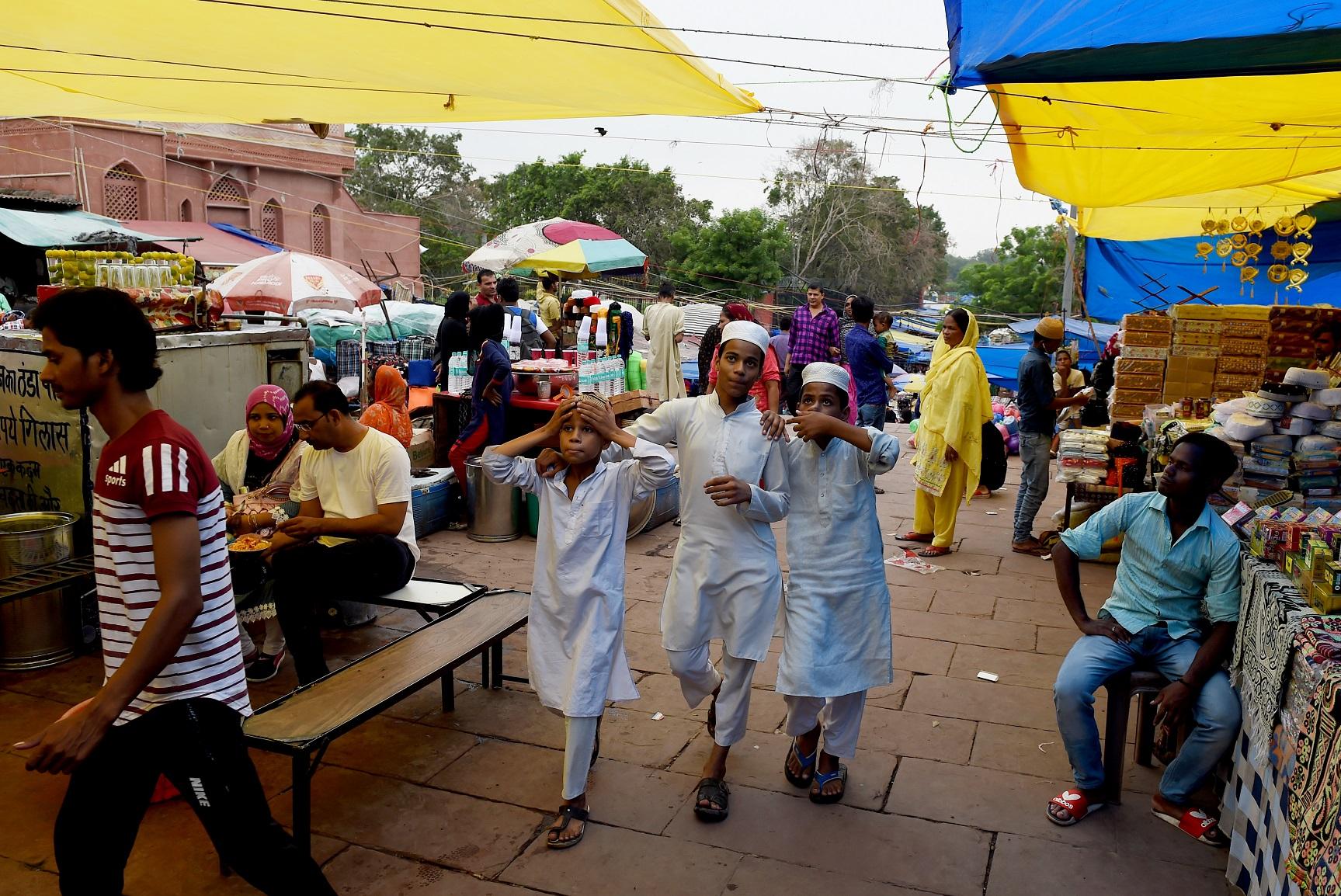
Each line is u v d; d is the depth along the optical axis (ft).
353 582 14.03
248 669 15.74
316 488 14.92
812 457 11.78
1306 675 8.86
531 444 11.44
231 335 18.30
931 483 23.79
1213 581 11.71
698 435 11.73
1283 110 15.20
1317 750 8.30
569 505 11.50
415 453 25.75
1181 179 22.02
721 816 11.80
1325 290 33.76
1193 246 35.22
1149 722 13.23
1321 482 16.65
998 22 9.86
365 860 10.96
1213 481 11.72
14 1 13.73
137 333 8.26
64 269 17.17
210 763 8.28
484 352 23.88
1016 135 18.04
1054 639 18.21
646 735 14.16
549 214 113.50
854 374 29.76
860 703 12.12
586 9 12.51
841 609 11.71
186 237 65.92
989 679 16.25
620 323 29.12
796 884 10.60
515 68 15.64
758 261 99.04
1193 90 14.23
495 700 15.15
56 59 16.60
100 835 8.03
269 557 13.78
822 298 34.32
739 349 11.38
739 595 11.61
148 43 15.39
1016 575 22.44
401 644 12.95
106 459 8.33
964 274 151.23
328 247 82.89
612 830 11.62
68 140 61.93
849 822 11.85
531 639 11.85
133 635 8.48
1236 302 35.01
